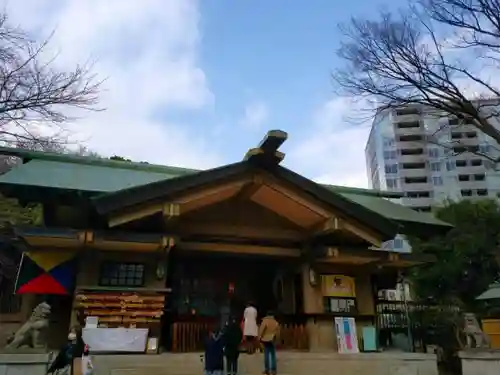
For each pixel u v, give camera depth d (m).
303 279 13.89
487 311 20.16
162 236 11.61
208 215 13.39
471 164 66.81
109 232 11.20
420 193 66.81
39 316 9.48
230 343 9.78
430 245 21.00
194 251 13.26
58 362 9.12
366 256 13.38
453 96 13.61
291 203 12.88
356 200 17.28
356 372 11.47
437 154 67.88
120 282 12.07
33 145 14.44
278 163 12.30
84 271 11.88
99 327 11.27
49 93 12.98
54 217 12.90
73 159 14.54
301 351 12.95
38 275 12.18
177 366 10.14
